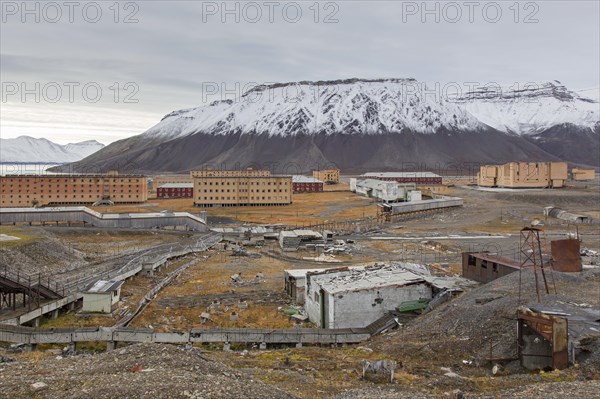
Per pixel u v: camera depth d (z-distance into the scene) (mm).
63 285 63250
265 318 55500
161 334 43938
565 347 33188
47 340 43125
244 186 196500
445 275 62094
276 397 25469
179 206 195125
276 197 198125
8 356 36281
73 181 195875
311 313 55094
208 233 122500
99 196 199750
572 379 30750
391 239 116125
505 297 45562
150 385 24328
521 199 188000
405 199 186750
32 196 190125
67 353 41906
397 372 34000
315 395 28828
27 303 55000
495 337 37750
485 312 41969
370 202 199000
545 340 34219
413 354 38094
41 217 122688
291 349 42500
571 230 124000
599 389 27922
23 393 24141
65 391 24359
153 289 66625
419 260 88000
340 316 49531
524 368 34125
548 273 53969
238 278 74000
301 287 61781
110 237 112188
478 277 59562
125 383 24766
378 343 42531
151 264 76375
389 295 50969
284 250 102625
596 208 172375
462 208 169125
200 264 88375
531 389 28297
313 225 141250
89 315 54562
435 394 28234
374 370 33469
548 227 130875
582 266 65938
